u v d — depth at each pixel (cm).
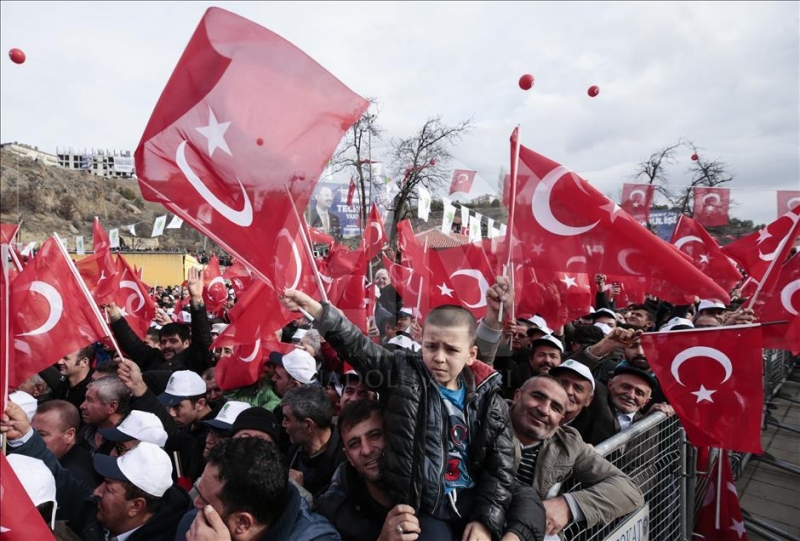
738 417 313
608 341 335
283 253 240
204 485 189
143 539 237
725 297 302
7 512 170
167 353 556
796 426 711
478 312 462
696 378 325
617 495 246
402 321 502
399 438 194
